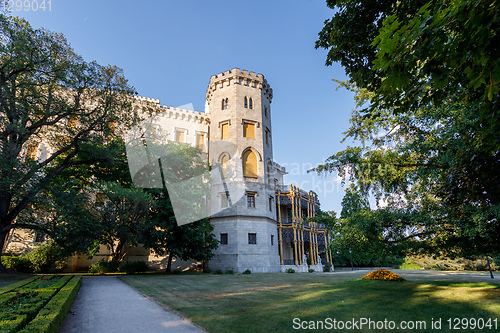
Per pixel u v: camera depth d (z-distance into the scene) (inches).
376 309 311.9
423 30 138.6
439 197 413.1
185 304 331.3
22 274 655.8
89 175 893.2
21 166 591.2
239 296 395.5
